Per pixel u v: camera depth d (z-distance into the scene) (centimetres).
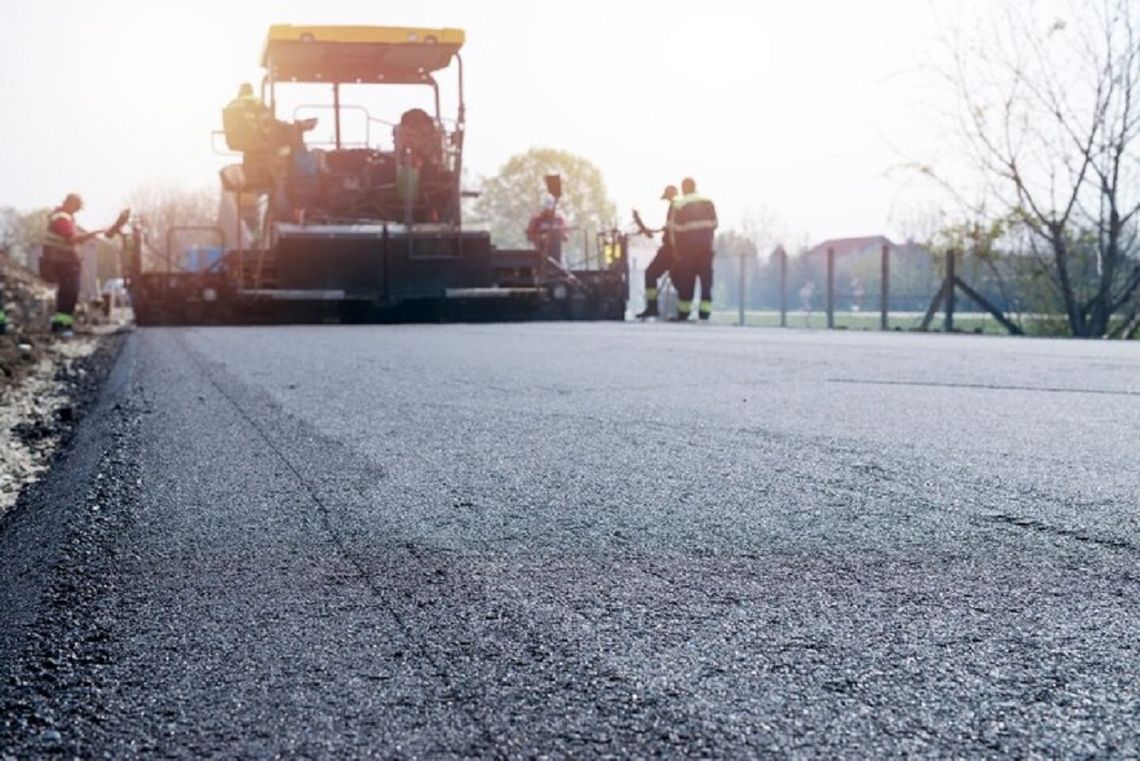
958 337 1005
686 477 284
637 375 558
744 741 122
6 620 179
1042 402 433
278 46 1507
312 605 179
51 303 2216
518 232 5559
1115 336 1659
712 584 187
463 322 1689
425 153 1584
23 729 131
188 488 282
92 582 197
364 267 1574
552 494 264
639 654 151
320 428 379
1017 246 1689
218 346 876
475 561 204
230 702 137
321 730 127
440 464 307
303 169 1549
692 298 1731
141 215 1662
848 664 146
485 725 127
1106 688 137
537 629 163
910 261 2455
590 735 124
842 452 318
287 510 253
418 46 1538
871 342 876
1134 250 1633
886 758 117
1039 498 254
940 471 288
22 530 270
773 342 868
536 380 535
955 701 133
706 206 1700
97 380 707
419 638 160
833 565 198
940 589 183
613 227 1850
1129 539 215
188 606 180
